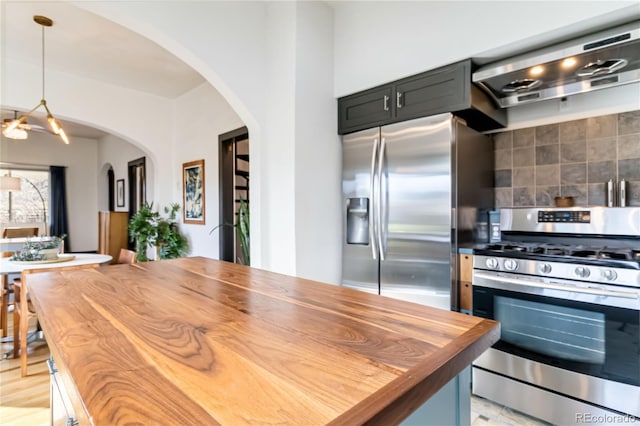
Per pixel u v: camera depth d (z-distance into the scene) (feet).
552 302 5.67
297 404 1.55
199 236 14.42
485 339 2.40
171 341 2.28
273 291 3.69
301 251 8.14
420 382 1.77
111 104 13.89
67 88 12.68
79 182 25.72
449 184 6.82
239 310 2.99
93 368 1.88
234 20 8.33
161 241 14.88
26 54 11.14
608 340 5.12
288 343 2.25
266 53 8.91
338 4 8.79
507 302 6.21
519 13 5.93
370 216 8.16
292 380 1.77
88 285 3.95
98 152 26.27
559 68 6.09
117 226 18.84
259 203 8.85
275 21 8.64
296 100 8.10
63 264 9.20
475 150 7.80
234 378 1.79
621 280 5.03
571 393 5.49
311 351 2.13
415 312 2.94
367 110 8.32
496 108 7.86
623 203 6.79
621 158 6.91
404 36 7.50
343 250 8.98
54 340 2.30
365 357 2.04
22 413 6.32
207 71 8.09
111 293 3.59
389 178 7.84
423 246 7.20
